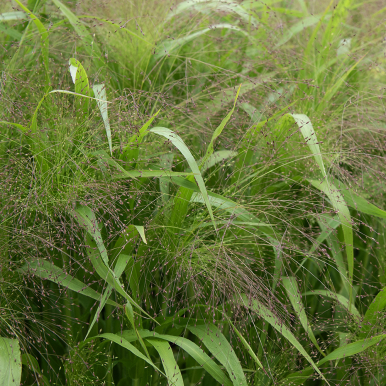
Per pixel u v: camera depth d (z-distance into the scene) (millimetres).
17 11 1326
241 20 1510
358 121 1296
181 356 1286
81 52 1337
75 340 1176
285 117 1135
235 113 1239
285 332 1050
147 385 1207
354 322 1168
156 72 1361
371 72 1458
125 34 1317
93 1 1415
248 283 1006
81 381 1105
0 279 1032
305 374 1151
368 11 1709
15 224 1032
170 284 1080
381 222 1314
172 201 1091
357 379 1217
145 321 1158
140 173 993
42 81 1184
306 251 1151
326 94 1315
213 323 1071
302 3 1627
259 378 1138
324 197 1150
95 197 993
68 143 1037
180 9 1420
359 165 1230
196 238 1050
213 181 1254
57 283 1090
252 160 1245
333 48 1461
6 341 954
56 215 1026
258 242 1147
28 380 1163
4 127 1104
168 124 1262
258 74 1411
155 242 1087
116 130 1069
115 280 938
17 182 1040
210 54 1499
